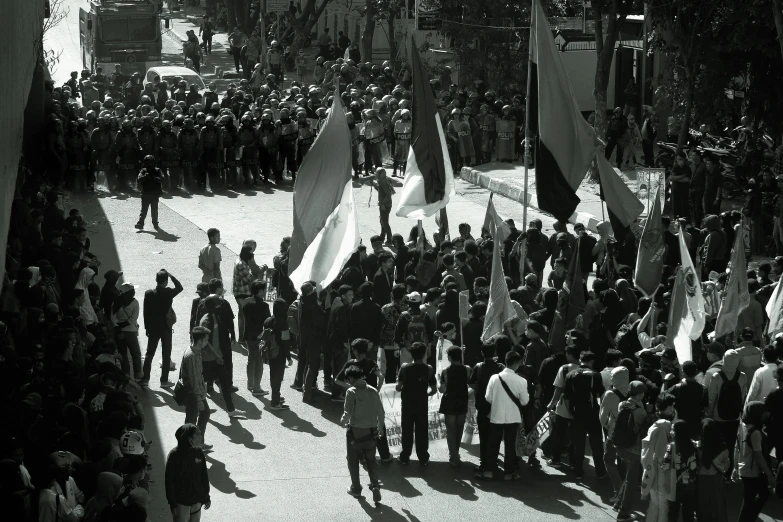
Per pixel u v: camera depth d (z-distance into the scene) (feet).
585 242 64.49
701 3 87.15
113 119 99.86
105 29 146.41
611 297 52.34
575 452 44.42
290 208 95.09
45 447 35.60
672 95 98.12
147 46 147.95
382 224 82.38
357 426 41.86
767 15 82.69
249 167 102.58
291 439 48.75
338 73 131.23
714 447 37.27
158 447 47.37
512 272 62.75
